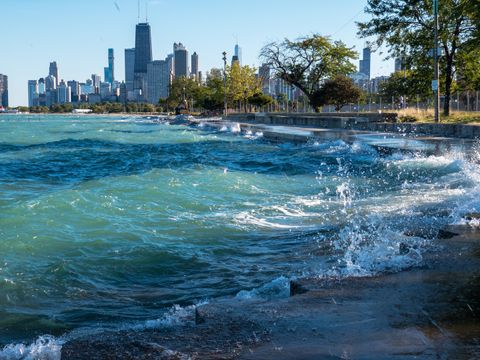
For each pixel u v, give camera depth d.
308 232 8.48
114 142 39.69
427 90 38.97
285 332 3.91
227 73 98.00
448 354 3.36
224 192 12.98
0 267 6.81
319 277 5.36
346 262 6.30
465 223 7.65
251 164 20.67
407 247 6.38
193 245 7.90
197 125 65.81
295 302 4.57
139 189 13.22
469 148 18.69
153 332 4.13
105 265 6.94
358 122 37.25
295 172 17.38
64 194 12.01
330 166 18.53
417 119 35.69
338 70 69.44
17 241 8.07
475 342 3.55
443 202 10.08
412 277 5.19
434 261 5.73
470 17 32.25
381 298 4.58
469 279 5.04
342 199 11.67
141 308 5.41
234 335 3.90
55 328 4.93
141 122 98.69
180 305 5.44
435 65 29.58
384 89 87.00
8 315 5.27
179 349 3.70
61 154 29.03
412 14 35.91
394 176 15.10
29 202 11.06
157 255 7.36
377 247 6.55
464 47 34.34
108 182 14.73
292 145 28.34
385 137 26.22
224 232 8.66
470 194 10.84
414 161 17.11
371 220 8.82
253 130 40.00
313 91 69.75
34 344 4.47
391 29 37.09
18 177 18.25
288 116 54.31
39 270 6.73
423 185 12.91
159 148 32.69
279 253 7.30
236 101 105.69
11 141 41.44
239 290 5.82
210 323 4.17
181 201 11.64
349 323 4.02
